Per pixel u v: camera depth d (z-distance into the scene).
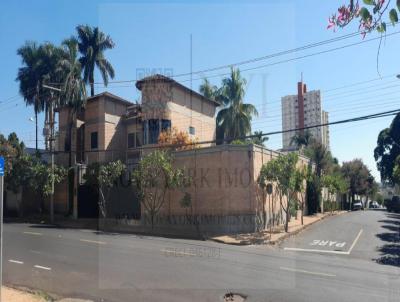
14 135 38.25
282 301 9.23
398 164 33.53
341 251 18.80
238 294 9.81
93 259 14.43
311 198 40.03
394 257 17.17
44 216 37.34
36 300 9.23
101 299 9.40
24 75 46.28
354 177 69.25
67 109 41.56
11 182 36.78
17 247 17.41
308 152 49.06
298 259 15.70
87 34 45.47
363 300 9.45
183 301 9.19
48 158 45.22
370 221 33.75
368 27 3.93
